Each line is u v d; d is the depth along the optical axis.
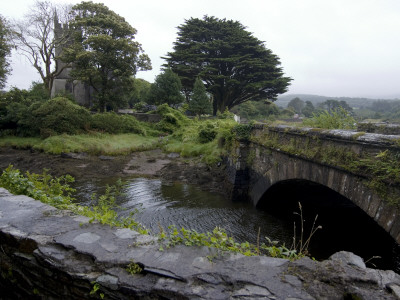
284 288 2.23
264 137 11.31
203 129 23.14
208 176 16.39
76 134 24.41
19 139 24.11
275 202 12.05
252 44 37.16
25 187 4.61
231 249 2.97
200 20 39.72
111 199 5.23
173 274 2.38
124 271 2.49
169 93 35.59
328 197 9.88
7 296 3.09
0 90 29.47
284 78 35.44
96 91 32.78
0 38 26.45
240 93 38.81
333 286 2.24
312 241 9.23
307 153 7.73
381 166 5.17
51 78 34.00
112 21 31.14
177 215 11.19
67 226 3.25
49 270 2.69
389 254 8.08
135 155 22.52
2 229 3.14
